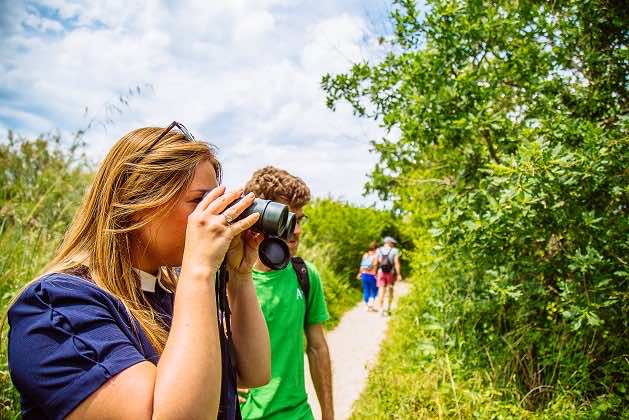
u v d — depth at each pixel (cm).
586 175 312
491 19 416
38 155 648
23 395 104
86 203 131
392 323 834
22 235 446
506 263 397
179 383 98
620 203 356
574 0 397
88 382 97
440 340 511
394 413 421
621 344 355
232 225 119
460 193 447
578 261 326
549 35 421
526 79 424
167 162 125
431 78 443
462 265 447
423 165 581
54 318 103
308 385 552
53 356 99
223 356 139
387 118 469
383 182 614
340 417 496
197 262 112
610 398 336
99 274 121
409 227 871
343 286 1262
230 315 155
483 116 412
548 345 395
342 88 518
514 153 404
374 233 1717
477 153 439
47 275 114
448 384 429
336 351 750
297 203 249
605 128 388
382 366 571
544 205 339
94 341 102
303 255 1251
